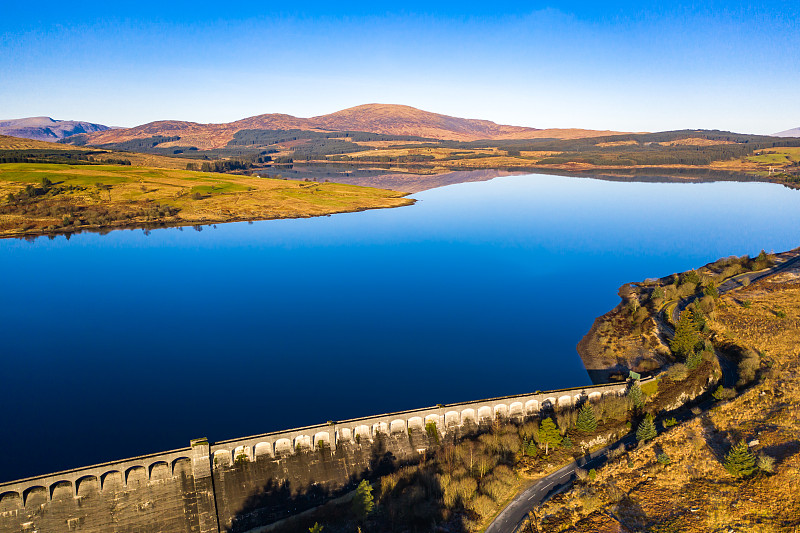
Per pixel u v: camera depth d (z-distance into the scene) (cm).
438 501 9012
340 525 8781
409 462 10544
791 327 15788
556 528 8406
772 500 8769
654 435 10694
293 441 10144
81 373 14588
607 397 12000
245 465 9750
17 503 8438
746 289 19575
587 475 9638
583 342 16800
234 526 9262
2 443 11369
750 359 13750
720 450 10256
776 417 11125
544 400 11706
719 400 12256
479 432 11194
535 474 9806
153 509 9044
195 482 9300
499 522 8569
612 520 8544
